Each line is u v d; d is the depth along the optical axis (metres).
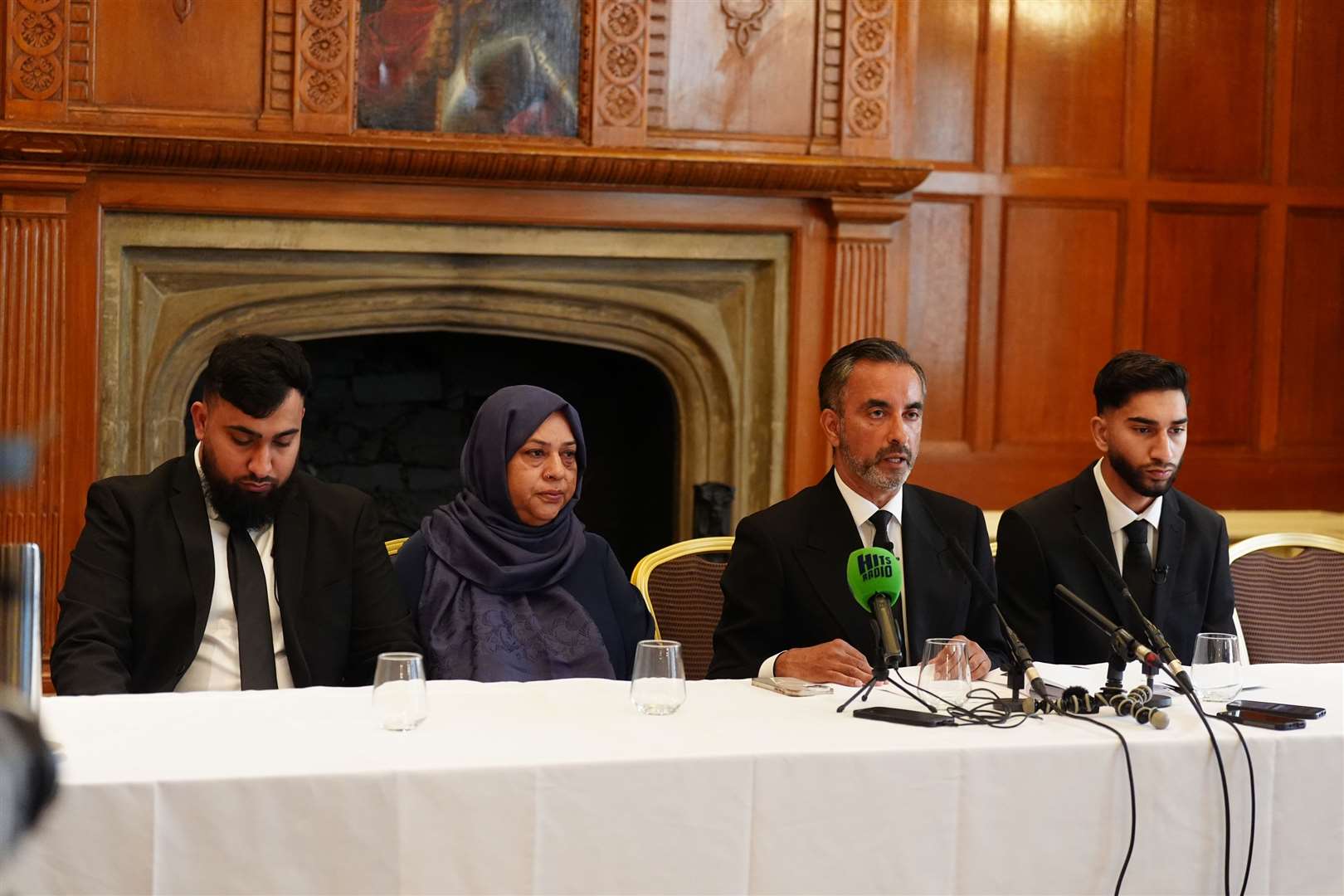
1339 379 5.97
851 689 2.47
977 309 5.63
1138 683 2.59
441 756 1.89
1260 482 5.91
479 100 5.01
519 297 5.33
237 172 4.79
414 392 5.89
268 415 2.70
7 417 4.74
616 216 5.16
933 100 5.57
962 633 3.05
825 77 5.26
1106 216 5.72
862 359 2.99
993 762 2.04
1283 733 2.17
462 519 3.07
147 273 4.93
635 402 6.08
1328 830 2.19
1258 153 5.84
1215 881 2.15
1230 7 5.77
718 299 5.45
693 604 3.33
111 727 2.02
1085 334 5.73
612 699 2.31
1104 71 5.69
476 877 1.84
